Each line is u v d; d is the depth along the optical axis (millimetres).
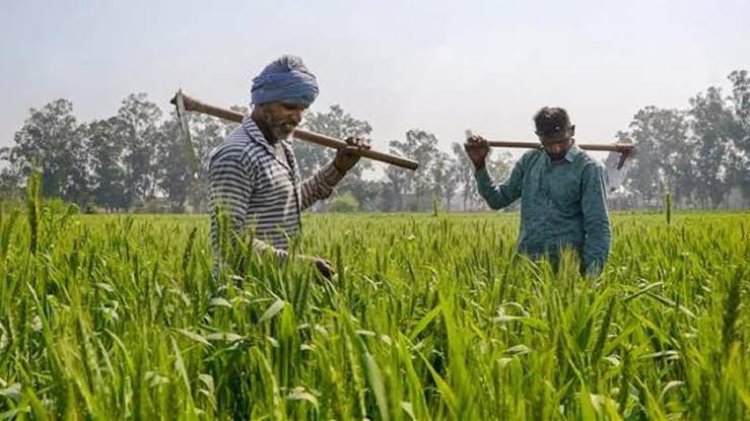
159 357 2482
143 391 2037
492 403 2305
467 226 10797
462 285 4367
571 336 3014
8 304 3314
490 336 3148
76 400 1972
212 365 3043
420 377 2930
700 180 148375
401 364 2646
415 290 3893
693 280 5238
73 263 4371
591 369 2752
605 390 2559
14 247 4422
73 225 6195
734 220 12695
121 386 2207
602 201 5887
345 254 4949
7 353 2846
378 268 4719
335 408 2211
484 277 4887
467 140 6504
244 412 2820
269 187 4426
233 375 2969
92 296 3727
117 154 123938
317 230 5863
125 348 2582
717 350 2434
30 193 3977
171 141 124312
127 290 3904
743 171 145000
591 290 3977
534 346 3172
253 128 4453
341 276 3750
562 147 6004
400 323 3328
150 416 2014
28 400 2273
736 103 146000
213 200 4293
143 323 2650
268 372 2387
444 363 3070
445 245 5953
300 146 126062
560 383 2648
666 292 4812
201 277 3807
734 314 2305
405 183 135750
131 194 125438
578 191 5973
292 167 4676
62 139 122562
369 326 3080
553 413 2172
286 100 4402
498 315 3639
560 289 3854
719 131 145250
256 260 3840
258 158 4383
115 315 3361
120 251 5551
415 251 5875
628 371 2887
